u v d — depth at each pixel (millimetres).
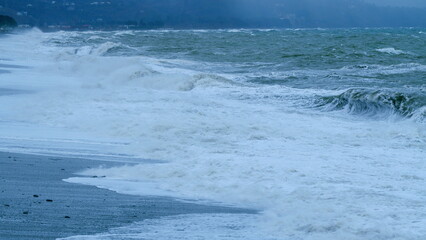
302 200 13477
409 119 26953
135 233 11625
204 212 13172
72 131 23078
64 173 16812
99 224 12219
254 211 13211
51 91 33062
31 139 21516
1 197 14148
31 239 11258
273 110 28766
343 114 28969
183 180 15984
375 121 26719
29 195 14391
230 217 12727
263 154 18688
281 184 14992
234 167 16734
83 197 14289
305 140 21375
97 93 31484
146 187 15391
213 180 15742
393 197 13547
